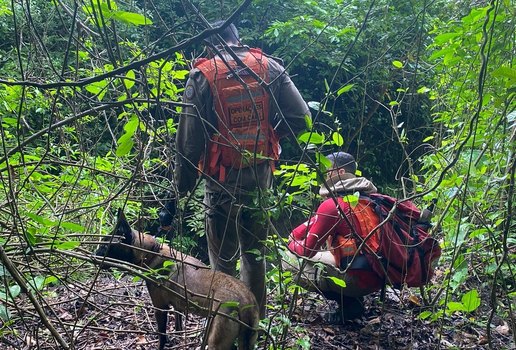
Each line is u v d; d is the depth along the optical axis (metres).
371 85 7.15
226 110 2.93
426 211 3.45
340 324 3.76
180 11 6.66
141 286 4.36
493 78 2.68
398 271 3.35
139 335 3.48
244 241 3.19
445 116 3.72
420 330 3.62
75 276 3.95
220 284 2.94
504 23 2.64
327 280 3.59
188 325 3.69
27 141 2.17
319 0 7.10
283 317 2.81
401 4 6.25
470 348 3.32
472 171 2.59
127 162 3.90
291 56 8.08
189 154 3.02
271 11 7.59
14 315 2.97
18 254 2.36
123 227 3.11
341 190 3.32
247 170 3.02
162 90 3.51
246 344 2.87
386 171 9.54
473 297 2.57
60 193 3.72
